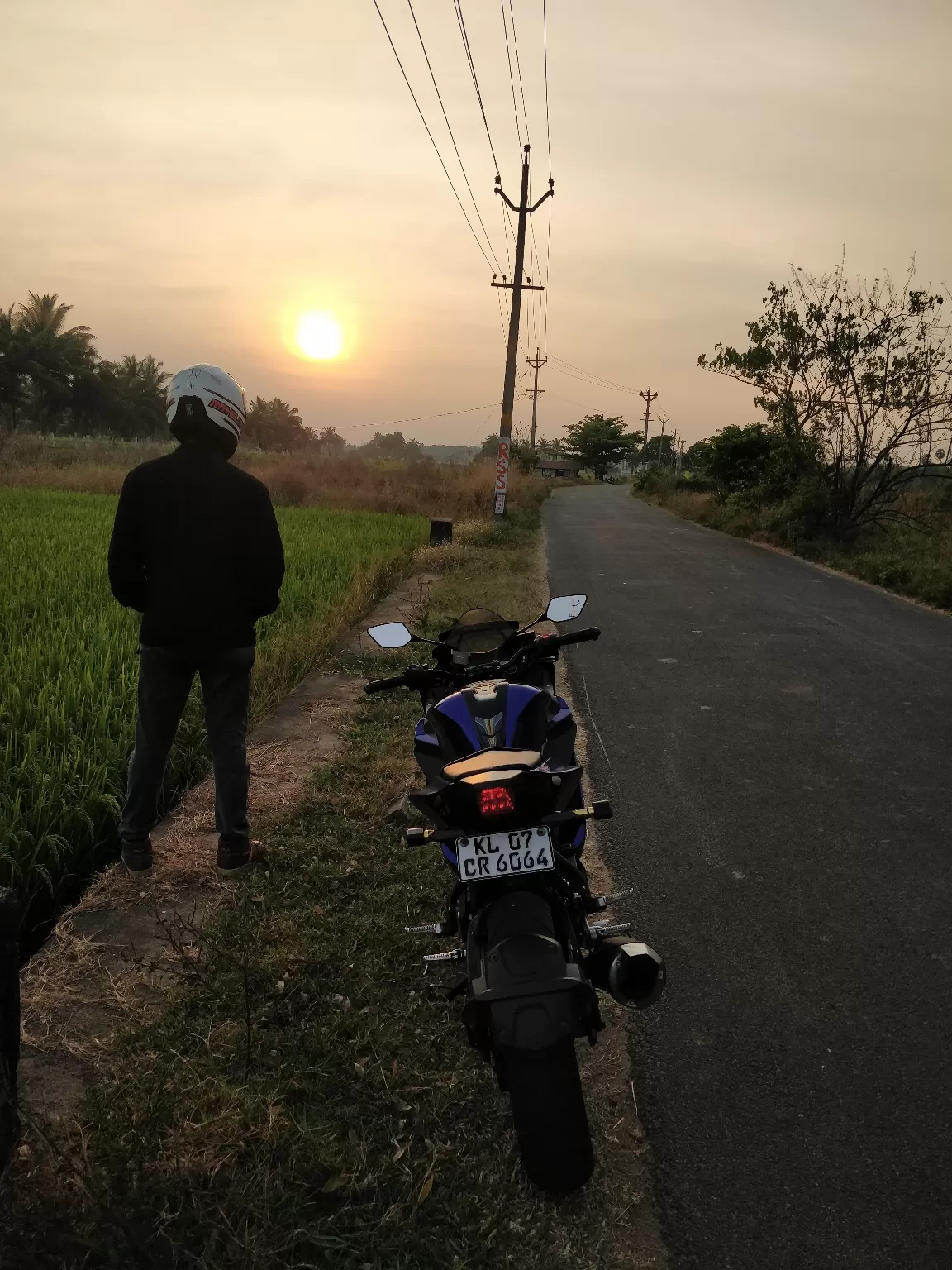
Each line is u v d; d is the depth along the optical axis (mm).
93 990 2938
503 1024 1995
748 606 10828
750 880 3932
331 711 5961
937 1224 2201
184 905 3486
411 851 3971
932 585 11773
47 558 10734
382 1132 2393
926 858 4168
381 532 16062
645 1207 2229
